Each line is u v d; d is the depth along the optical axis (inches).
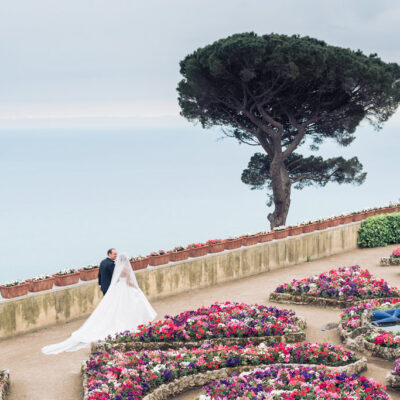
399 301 538.0
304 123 996.6
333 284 578.9
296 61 877.2
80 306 548.4
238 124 1030.4
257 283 666.8
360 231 844.6
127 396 355.6
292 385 354.0
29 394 384.5
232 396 343.6
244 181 1149.1
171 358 405.7
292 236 756.0
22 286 510.6
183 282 633.0
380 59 993.5
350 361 400.8
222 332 458.6
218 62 883.4
